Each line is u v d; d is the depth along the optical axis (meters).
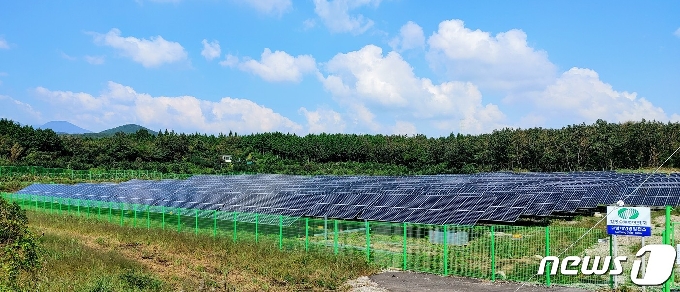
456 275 23.36
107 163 103.94
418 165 118.25
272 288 22.02
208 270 25.03
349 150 128.50
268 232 31.38
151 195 51.38
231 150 132.62
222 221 33.81
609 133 106.56
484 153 111.75
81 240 32.81
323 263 25.22
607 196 44.41
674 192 45.62
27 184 74.31
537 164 109.62
